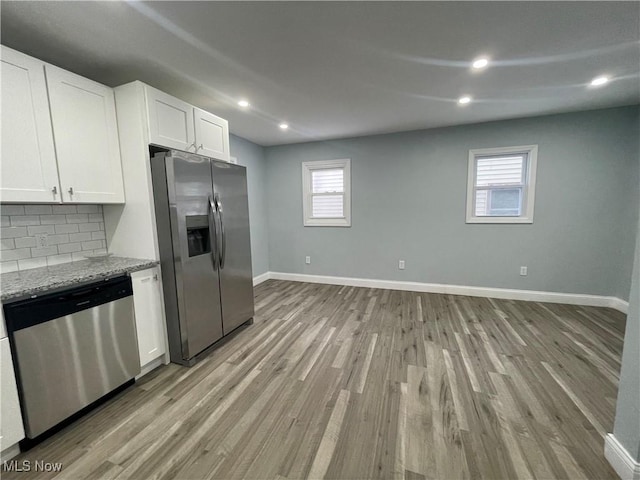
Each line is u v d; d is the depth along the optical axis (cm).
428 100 280
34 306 144
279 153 469
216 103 282
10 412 137
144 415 171
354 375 209
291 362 229
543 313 322
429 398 183
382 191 418
